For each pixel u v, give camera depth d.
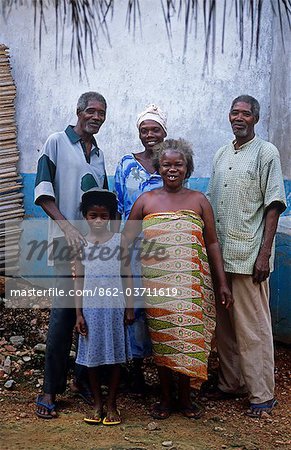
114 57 5.65
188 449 3.69
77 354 4.05
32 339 5.11
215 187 4.30
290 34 5.11
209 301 4.10
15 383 4.52
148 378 4.69
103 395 4.33
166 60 5.56
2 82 5.77
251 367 4.18
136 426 3.97
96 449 3.66
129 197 4.37
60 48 5.75
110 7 5.62
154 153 4.24
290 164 5.18
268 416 4.14
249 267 4.12
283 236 5.20
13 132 5.84
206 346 4.07
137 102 5.65
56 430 3.89
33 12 5.77
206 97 5.52
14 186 5.84
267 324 4.21
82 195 4.05
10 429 3.88
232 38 5.45
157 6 5.53
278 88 5.32
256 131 5.50
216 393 4.43
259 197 4.18
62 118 5.80
